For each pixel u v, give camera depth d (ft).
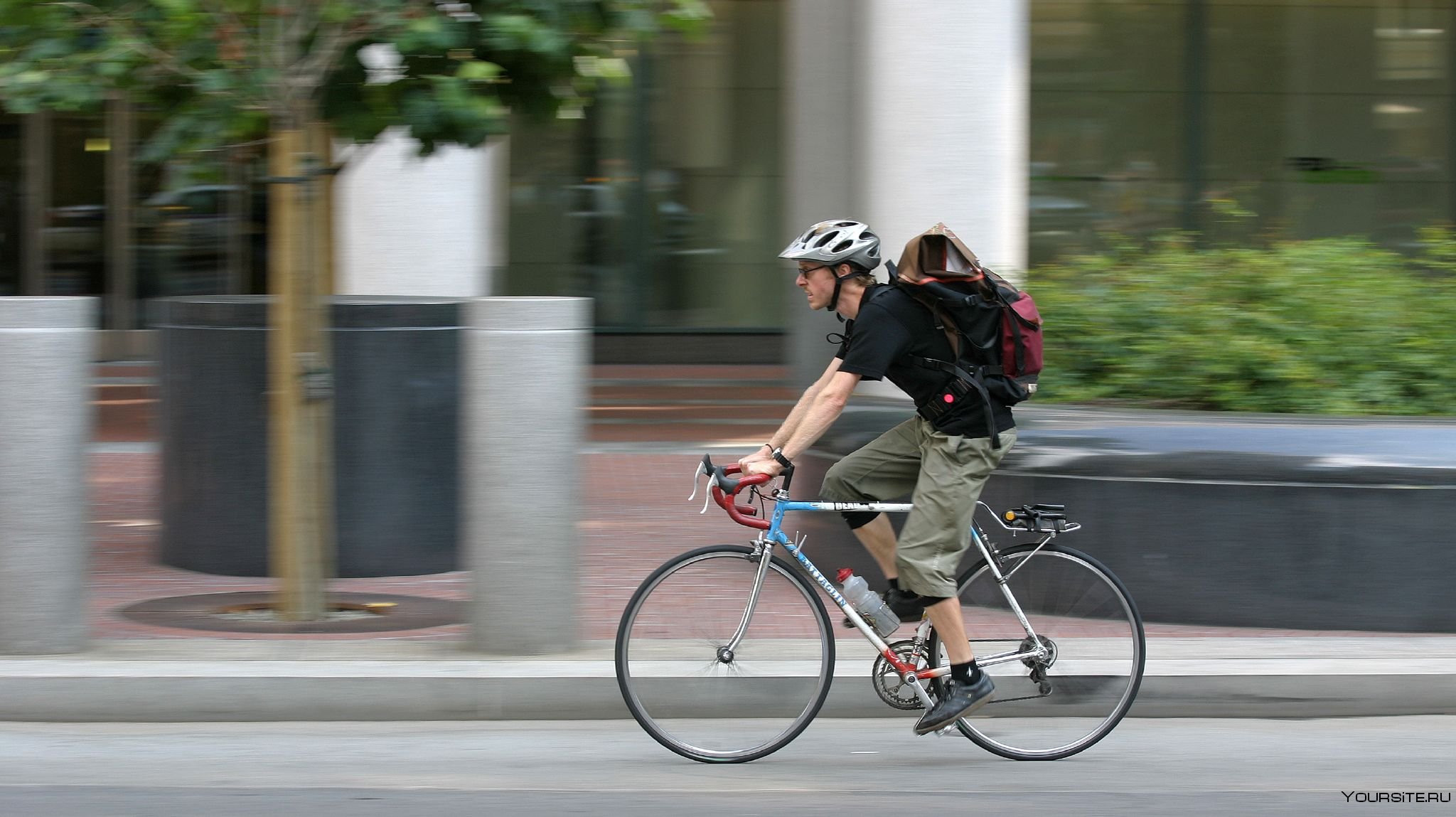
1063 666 42.52
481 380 47.80
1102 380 59.11
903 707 42.01
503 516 47.78
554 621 48.21
